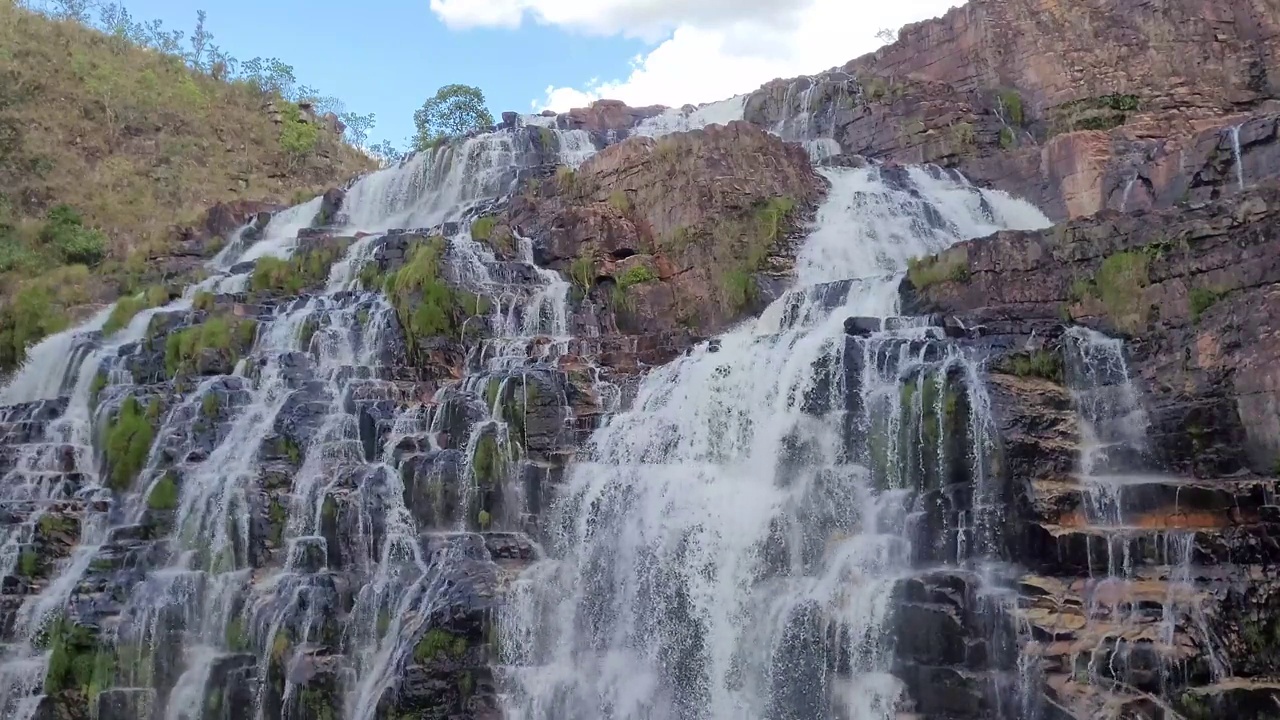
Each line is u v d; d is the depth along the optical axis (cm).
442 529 2014
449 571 1894
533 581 1897
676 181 2759
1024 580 1551
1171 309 1923
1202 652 1455
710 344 2162
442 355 2420
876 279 2309
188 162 5344
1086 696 1434
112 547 2156
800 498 1795
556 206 2977
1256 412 1736
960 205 2970
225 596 2008
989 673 1500
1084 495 1628
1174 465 1769
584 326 2619
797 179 2886
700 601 1806
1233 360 1786
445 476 2028
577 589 1936
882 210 2825
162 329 2762
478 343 2452
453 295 2491
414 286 2512
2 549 2264
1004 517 1603
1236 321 1797
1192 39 3434
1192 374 1836
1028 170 3069
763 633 1714
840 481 1786
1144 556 1550
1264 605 1502
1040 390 1789
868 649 1598
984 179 3175
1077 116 3334
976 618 1527
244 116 5950
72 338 3161
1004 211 3003
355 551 2006
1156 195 2655
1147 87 3372
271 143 5859
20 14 5772
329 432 2183
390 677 1811
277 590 1970
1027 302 2106
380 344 2470
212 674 1934
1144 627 1475
